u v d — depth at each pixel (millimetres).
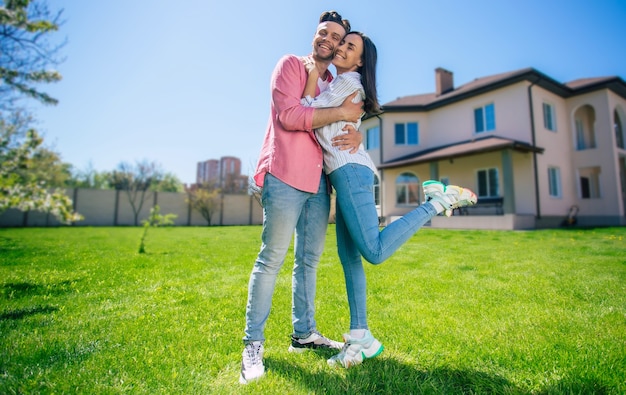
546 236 8148
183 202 23062
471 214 13844
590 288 2875
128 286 3156
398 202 16359
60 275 3611
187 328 1974
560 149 14250
